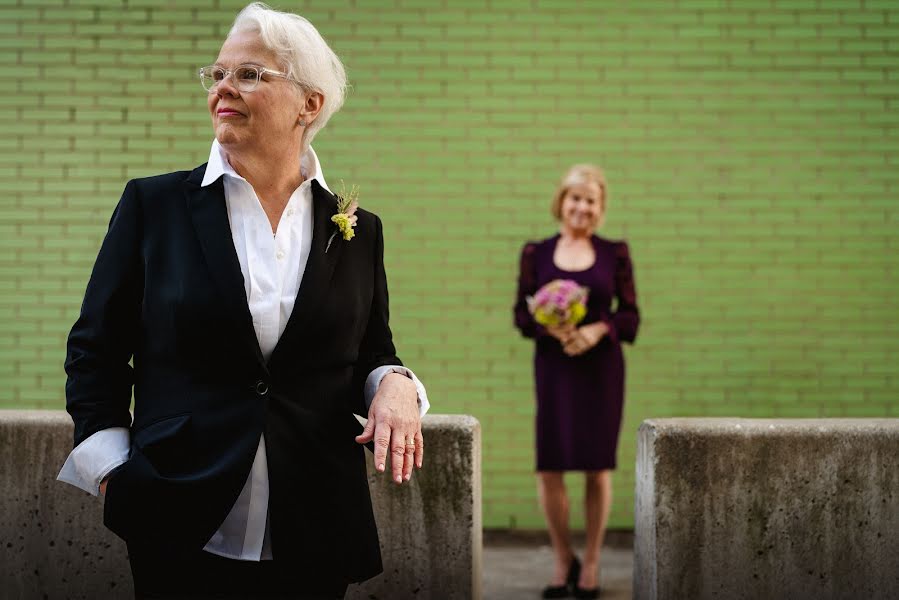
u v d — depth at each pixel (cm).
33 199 602
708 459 292
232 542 200
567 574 479
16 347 602
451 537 291
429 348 601
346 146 602
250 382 201
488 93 601
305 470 204
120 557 293
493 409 600
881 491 294
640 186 602
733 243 602
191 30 602
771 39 599
